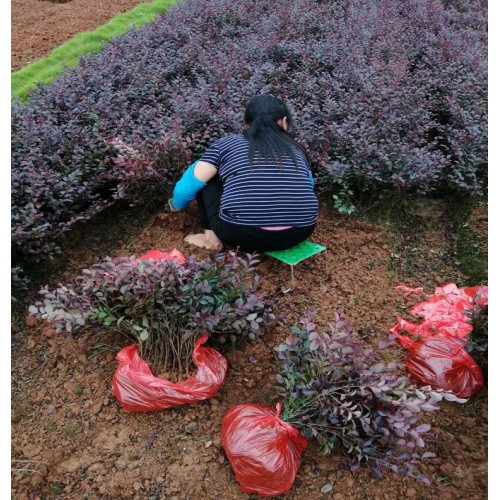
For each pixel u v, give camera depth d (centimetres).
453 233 405
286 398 252
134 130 415
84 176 405
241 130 424
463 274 364
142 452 253
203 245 367
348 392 229
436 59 582
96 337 312
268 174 312
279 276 354
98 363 299
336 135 416
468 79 511
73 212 383
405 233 407
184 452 251
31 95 491
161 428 262
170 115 471
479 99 494
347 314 326
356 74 507
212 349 285
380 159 398
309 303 334
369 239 392
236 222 317
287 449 233
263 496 232
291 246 334
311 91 497
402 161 405
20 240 340
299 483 237
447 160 419
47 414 276
